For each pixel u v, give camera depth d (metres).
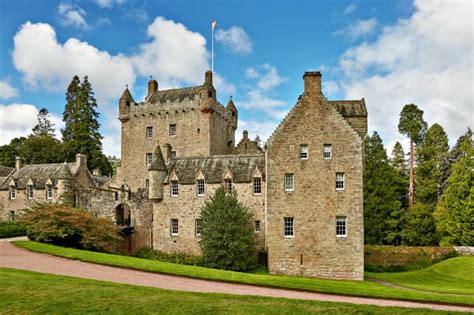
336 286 24.47
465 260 43.75
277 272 36.03
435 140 65.38
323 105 37.09
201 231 38.06
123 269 27.14
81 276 23.52
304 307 16.95
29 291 17.81
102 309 15.83
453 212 52.28
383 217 56.97
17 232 45.12
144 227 45.09
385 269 44.91
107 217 43.75
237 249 36.06
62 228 36.34
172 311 15.82
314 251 35.75
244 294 19.89
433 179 63.84
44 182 56.47
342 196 35.91
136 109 59.31
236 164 42.72
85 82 78.56
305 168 36.69
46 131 103.19
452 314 16.70
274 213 36.66
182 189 43.03
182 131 56.66
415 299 20.92
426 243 54.97
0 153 84.94
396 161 70.94
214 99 56.94
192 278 25.16
